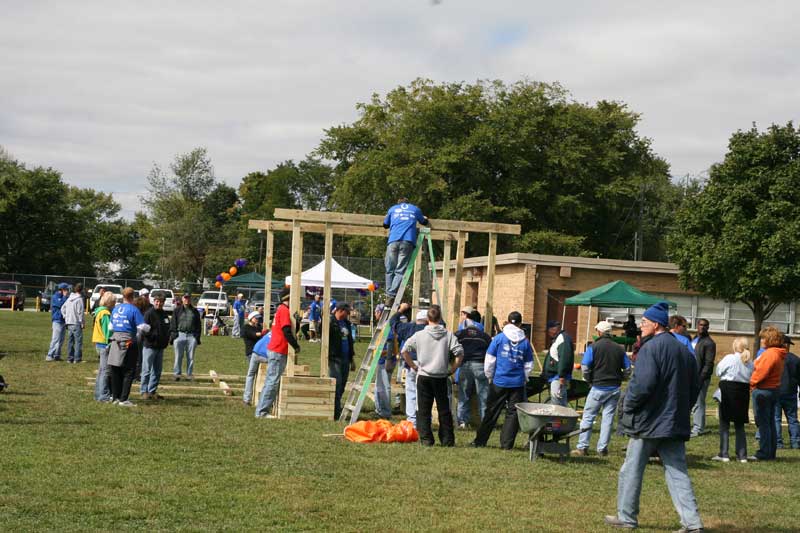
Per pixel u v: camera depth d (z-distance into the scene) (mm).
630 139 51562
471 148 45875
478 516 7621
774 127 29812
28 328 32656
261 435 11609
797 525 8102
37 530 6387
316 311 32344
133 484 8086
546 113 49156
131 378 13758
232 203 102812
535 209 47531
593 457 11594
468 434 13055
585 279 34344
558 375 13383
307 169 92812
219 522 6914
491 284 15086
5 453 9164
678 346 7383
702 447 13258
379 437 11664
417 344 11727
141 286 68500
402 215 14477
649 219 54625
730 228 29234
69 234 77438
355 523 7145
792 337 34812
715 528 7828
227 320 43281
